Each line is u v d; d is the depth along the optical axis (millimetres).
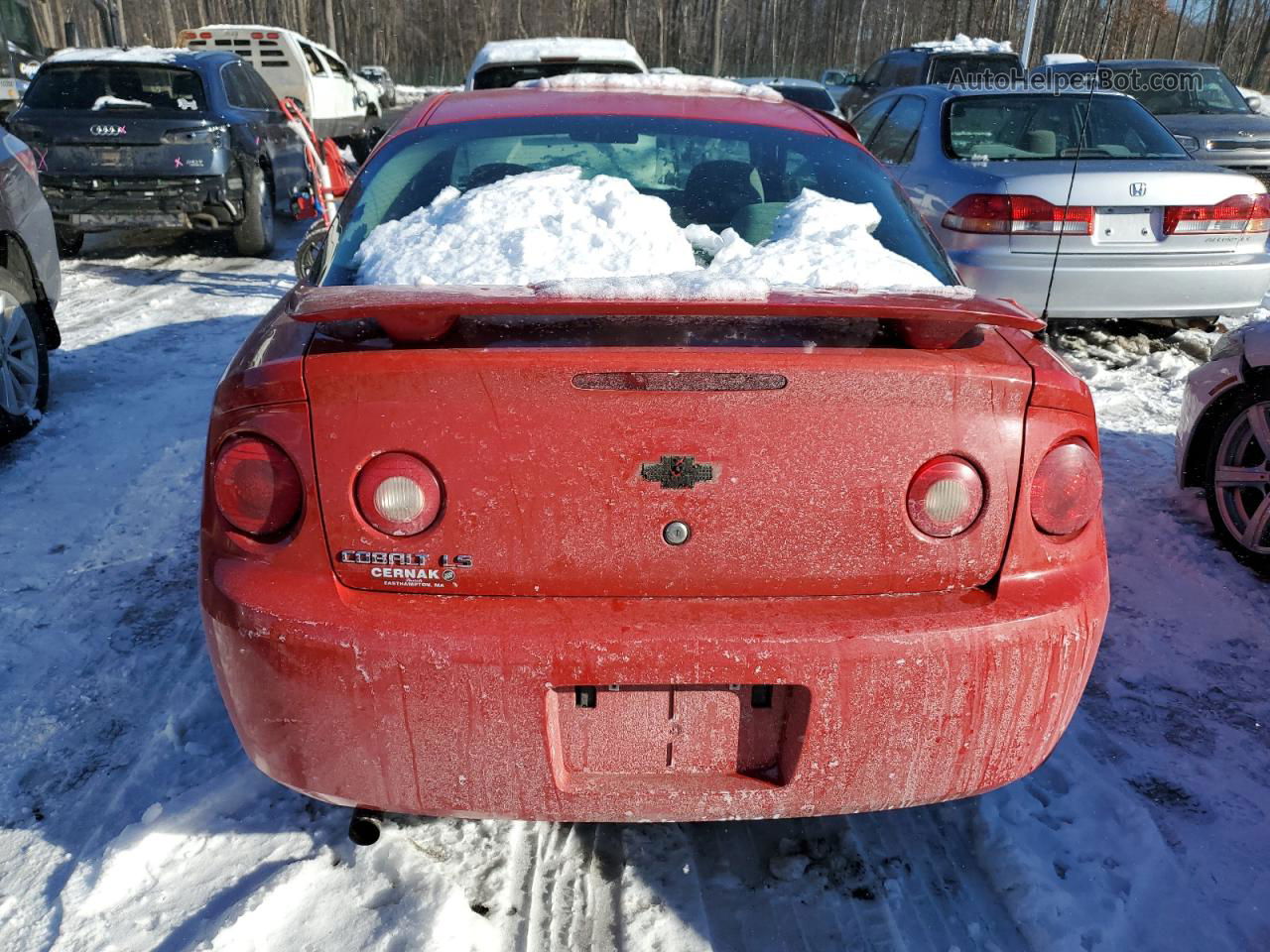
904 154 6691
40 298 4855
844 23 48875
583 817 1819
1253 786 2471
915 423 1723
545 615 1711
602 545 1718
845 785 1804
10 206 4508
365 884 2070
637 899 2074
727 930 2008
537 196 2398
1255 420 3502
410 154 2756
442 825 2242
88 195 8117
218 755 2467
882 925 2029
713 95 3234
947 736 1778
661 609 1731
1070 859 2195
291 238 10117
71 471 4176
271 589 1721
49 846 2193
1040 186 5281
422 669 1680
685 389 1685
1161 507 4035
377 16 49844
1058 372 1807
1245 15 36562
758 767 1820
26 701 2682
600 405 1681
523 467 1689
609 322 1839
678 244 2293
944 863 2195
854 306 1617
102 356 5805
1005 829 2242
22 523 3705
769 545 1732
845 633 1709
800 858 2191
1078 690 1847
